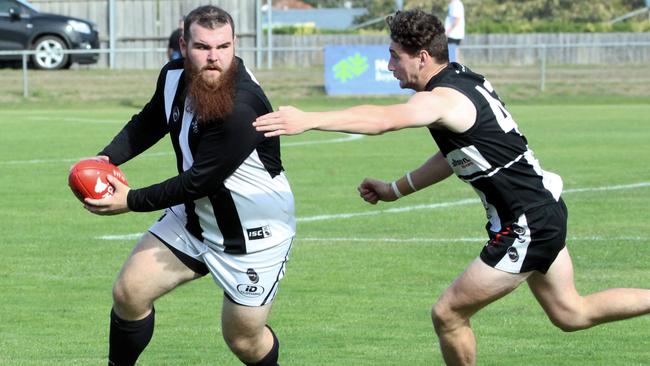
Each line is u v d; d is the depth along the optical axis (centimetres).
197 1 9150
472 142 1362
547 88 7488
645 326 1881
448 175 1584
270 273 1409
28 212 3064
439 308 1423
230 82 1298
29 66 7712
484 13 16062
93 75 7644
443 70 1399
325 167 4031
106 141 4869
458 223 2878
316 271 2308
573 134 5106
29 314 1958
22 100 6900
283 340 1786
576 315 1462
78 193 1357
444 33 1410
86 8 9056
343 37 10831
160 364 1645
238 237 1385
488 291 1400
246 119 1304
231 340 1448
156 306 2023
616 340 1792
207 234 1391
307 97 6956
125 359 1462
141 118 1465
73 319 1925
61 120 5931
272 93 7044
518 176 1386
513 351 1725
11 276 2264
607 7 16025
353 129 1212
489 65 8838
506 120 1381
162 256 1403
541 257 1399
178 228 1409
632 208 3081
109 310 1991
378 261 2408
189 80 1321
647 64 8894
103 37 9038
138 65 8962
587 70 8288
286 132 1171
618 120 5838
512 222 1397
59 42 7650
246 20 9150
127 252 2520
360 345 1759
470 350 1449
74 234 2736
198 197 1336
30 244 2605
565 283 1448
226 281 1409
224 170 1321
